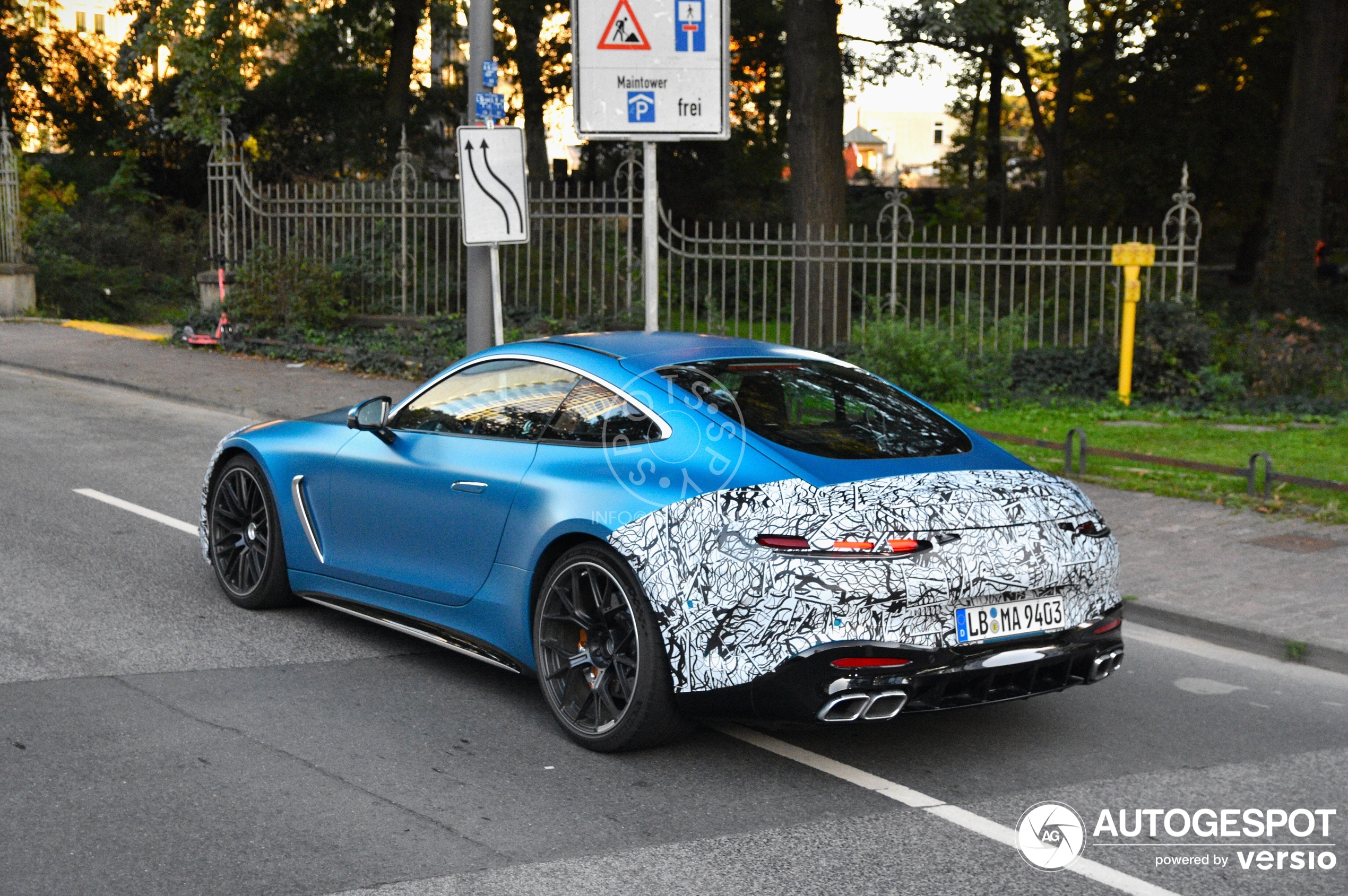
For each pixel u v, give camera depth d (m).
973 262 14.62
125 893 3.49
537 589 4.90
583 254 16.48
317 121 36.34
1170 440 11.58
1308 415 13.28
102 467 10.30
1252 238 39.47
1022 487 4.52
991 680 4.29
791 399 4.85
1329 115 25.33
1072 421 12.85
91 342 19.33
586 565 4.64
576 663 4.71
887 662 4.07
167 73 38.97
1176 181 33.97
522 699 5.29
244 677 5.45
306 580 6.18
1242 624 6.23
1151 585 6.95
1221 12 33.34
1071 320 14.72
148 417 13.12
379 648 5.93
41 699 5.07
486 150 11.12
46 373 16.34
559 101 40.06
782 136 39.00
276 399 13.91
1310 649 5.95
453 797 4.23
